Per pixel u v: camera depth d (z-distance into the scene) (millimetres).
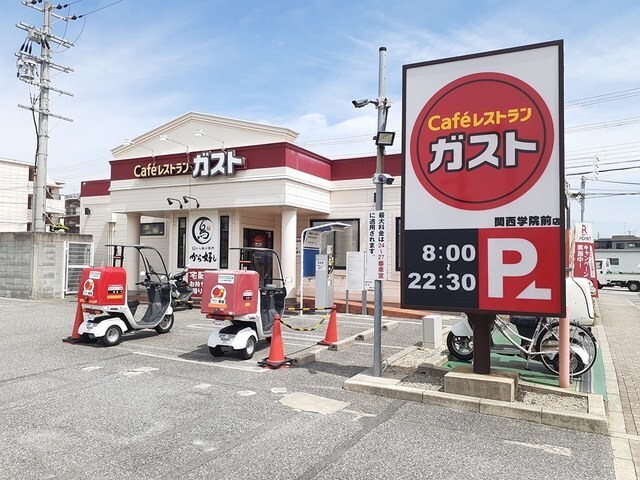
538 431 4020
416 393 4746
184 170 12641
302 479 3080
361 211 12789
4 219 32875
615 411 4672
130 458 3355
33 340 7738
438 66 5043
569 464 3393
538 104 4594
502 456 3502
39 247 13820
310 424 4066
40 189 15922
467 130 4879
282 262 11906
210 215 12641
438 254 4938
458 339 6445
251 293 6672
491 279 4707
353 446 3617
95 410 4355
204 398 4746
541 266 4531
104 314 7527
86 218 18219
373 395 4941
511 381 4543
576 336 5871
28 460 3311
